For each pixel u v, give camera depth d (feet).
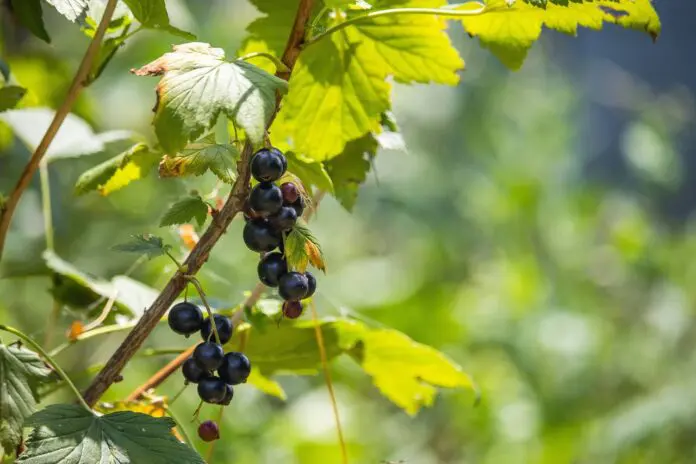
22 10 3.74
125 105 7.24
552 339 8.80
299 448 6.66
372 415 7.84
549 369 8.64
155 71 3.35
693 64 13.38
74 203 6.54
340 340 3.92
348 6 3.52
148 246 3.46
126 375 5.79
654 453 7.73
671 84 13.43
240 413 6.35
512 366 8.65
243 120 3.30
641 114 11.23
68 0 3.54
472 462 8.08
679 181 10.52
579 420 8.26
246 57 3.43
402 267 9.66
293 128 3.82
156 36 6.88
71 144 4.12
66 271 3.93
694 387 7.91
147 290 3.97
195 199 3.45
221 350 3.41
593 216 10.02
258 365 3.93
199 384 3.41
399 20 3.77
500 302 9.12
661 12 13.46
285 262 3.44
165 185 6.59
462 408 8.18
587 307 9.33
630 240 9.58
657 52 13.42
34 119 4.13
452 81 3.82
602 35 13.21
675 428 7.66
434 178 10.23
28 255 5.04
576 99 11.35
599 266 9.71
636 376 8.60
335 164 3.89
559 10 3.68
